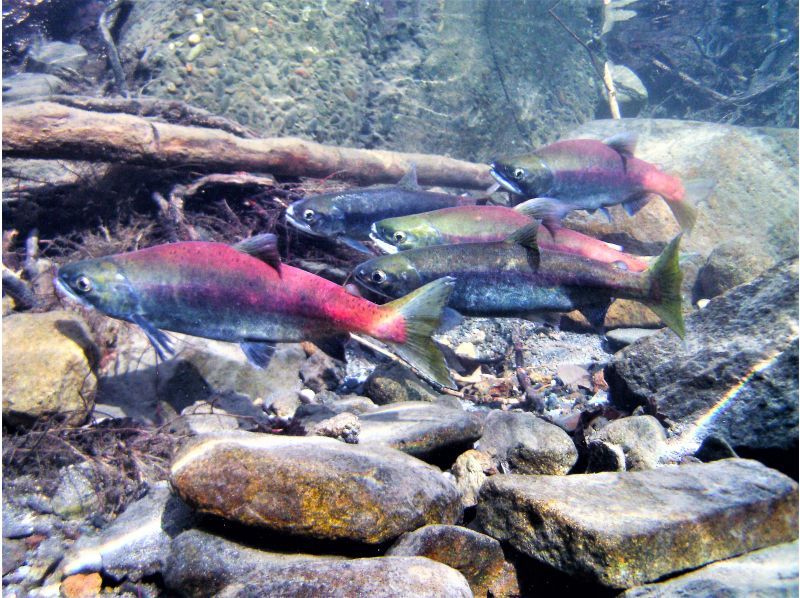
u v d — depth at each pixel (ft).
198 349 2.32
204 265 1.86
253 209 3.31
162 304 1.86
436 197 3.14
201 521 1.47
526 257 2.17
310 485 1.38
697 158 4.48
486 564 1.43
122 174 3.18
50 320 2.00
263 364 1.94
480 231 2.52
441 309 1.81
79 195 3.18
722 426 1.89
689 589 1.25
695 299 3.51
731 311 2.17
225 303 1.87
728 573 1.29
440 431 1.84
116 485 1.80
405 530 1.40
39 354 1.88
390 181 4.13
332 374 2.56
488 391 2.55
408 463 1.59
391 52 5.43
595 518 1.35
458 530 1.40
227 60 4.18
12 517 1.67
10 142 2.63
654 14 9.02
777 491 1.48
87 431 1.91
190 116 3.51
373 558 1.30
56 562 1.53
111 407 2.12
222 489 1.38
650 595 1.25
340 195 2.96
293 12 4.50
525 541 1.43
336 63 4.67
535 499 1.43
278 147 3.34
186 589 1.33
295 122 4.39
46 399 1.84
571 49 6.70
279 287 1.87
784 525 1.45
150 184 3.24
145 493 1.77
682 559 1.33
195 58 4.09
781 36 9.37
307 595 1.20
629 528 1.31
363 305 1.85
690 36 9.38
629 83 7.53
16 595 1.44
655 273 2.05
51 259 2.92
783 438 1.75
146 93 4.05
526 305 2.23
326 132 4.57
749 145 4.58
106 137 2.81
